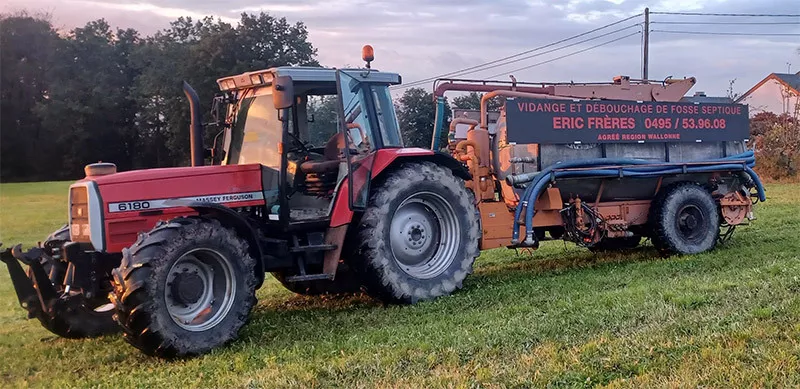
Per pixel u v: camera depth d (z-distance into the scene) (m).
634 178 9.20
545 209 8.68
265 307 7.44
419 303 6.96
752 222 12.23
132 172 6.20
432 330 5.65
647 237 9.90
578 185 8.98
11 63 55.59
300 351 5.34
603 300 6.30
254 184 6.61
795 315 5.25
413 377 4.48
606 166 8.87
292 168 6.93
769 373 4.14
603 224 9.06
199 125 7.17
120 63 58.84
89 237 5.91
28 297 6.10
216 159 7.42
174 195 6.20
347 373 4.66
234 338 5.76
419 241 7.35
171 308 5.61
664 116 9.44
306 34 44.56
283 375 4.67
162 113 53.22
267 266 6.53
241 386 4.53
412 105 22.56
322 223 6.67
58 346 6.04
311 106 7.25
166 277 5.44
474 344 5.07
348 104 6.96
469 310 6.51
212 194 6.36
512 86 9.52
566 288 7.18
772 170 26.16
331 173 6.94
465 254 7.46
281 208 6.49
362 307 7.16
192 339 5.52
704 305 5.88
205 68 43.16
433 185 7.27
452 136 9.45
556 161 8.66
